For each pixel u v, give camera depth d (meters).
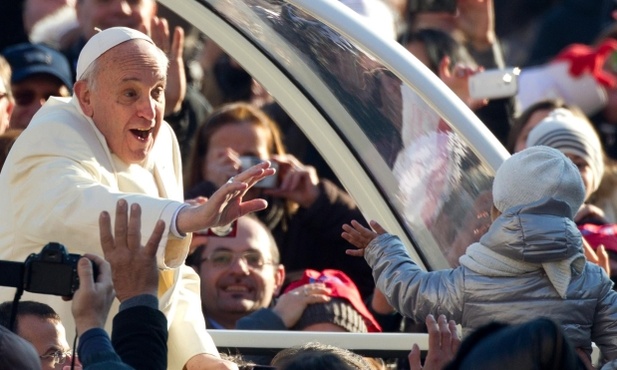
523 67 24.58
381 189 15.69
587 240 17.48
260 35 16.39
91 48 11.73
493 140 14.30
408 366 14.28
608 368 11.56
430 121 14.77
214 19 16.69
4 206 11.67
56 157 11.48
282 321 15.11
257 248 16.38
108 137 11.75
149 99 11.66
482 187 14.21
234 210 10.71
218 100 20.67
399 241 12.52
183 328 12.34
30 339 11.15
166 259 11.02
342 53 15.43
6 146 16.64
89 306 9.25
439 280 11.91
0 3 20.09
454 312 11.82
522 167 11.74
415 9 22.83
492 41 22.80
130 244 9.66
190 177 18.22
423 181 15.04
